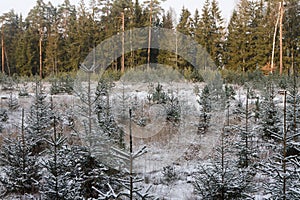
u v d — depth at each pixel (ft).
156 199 13.98
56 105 45.78
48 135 29.43
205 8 102.32
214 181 16.49
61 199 15.81
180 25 89.45
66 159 17.56
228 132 32.14
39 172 21.09
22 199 19.26
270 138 29.94
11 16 156.15
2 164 24.76
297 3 88.17
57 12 148.77
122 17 85.92
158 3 82.79
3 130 35.58
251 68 99.50
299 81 45.11
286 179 14.61
